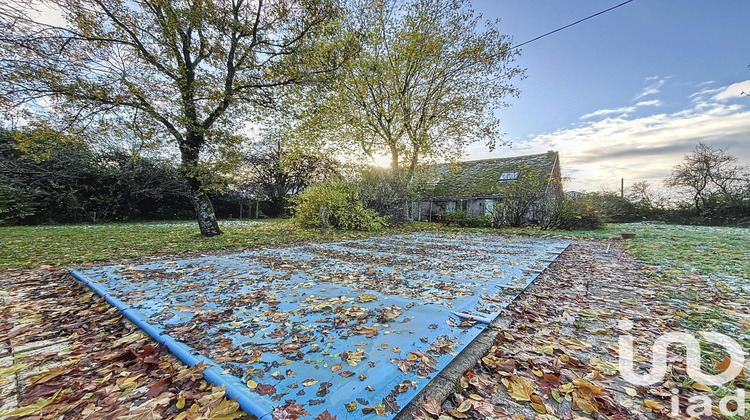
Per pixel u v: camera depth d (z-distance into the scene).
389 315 2.29
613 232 10.79
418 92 12.20
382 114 12.36
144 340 1.93
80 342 1.92
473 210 15.80
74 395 1.32
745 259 5.04
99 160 12.87
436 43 10.95
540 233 10.34
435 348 1.78
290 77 7.39
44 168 11.09
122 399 1.31
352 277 3.53
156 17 5.83
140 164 13.62
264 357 1.65
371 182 11.34
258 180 20.02
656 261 4.94
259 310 2.40
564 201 12.20
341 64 8.38
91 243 6.11
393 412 1.23
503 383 1.51
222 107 6.86
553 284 3.49
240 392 1.33
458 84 11.87
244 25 6.55
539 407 1.32
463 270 4.01
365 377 1.46
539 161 16.30
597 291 3.23
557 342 1.99
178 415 1.20
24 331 2.08
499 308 2.51
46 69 4.88
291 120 8.04
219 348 1.75
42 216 11.55
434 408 1.27
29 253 4.91
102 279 3.35
